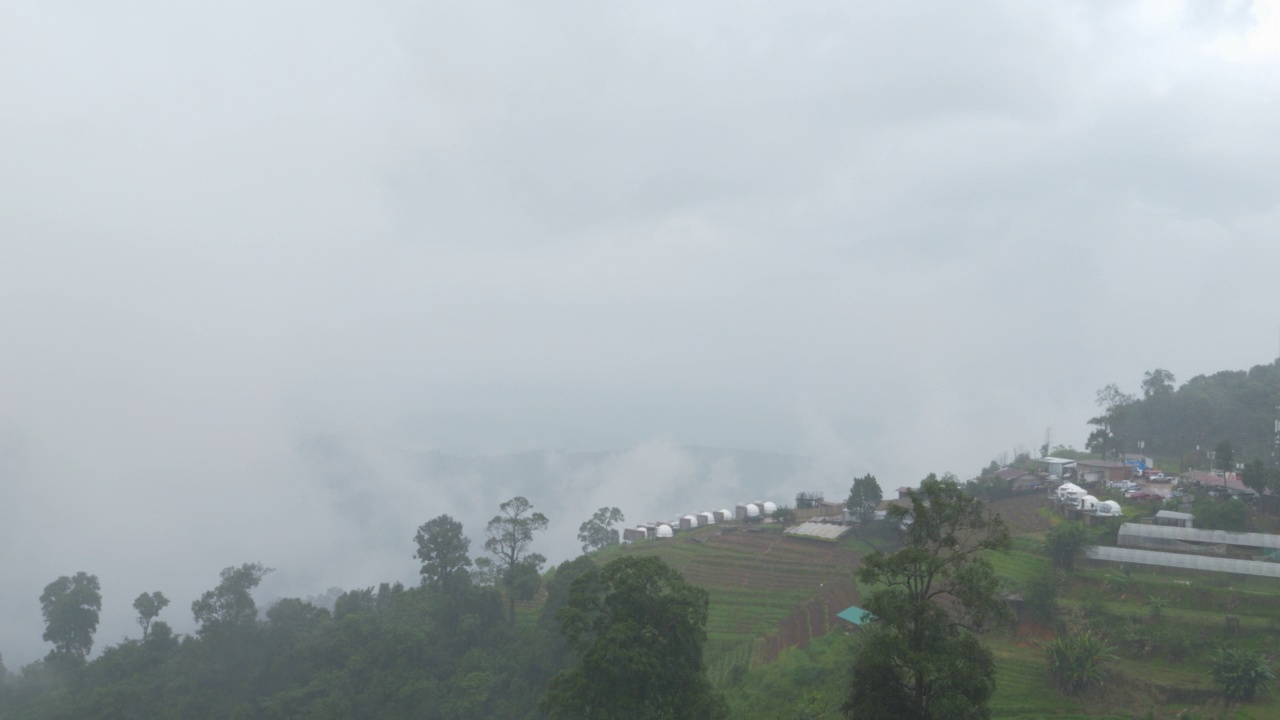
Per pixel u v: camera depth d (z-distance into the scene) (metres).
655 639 55.72
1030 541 96.62
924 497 46.91
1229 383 182.50
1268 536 85.12
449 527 118.12
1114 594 81.19
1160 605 76.25
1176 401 169.25
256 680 112.00
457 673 105.62
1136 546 89.50
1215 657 69.56
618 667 53.34
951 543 45.47
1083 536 86.75
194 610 115.56
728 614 102.25
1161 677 68.69
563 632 56.88
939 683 42.62
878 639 44.16
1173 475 132.00
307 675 110.81
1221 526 91.88
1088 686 68.69
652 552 131.00
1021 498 121.31
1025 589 81.50
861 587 100.38
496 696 102.50
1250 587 78.19
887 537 117.81
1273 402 157.88
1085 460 143.75
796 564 114.25
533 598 129.38
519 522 118.06
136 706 107.31
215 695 110.56
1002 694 69.25
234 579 117.50
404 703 102.94
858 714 44.78
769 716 71.00
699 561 122.44
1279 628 71.38
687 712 54.81
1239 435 156.12
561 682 57.84
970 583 43.19
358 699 103.31
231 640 114.00
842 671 74.56
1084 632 74.19
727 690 80.81
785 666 80.81
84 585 129.25
